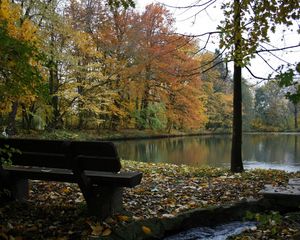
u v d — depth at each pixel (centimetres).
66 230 434
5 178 509
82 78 2242
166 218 491
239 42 581
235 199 616
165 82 2909
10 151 454
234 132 1002
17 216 471
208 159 1789
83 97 2197
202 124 4450
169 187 720
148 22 2483
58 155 457
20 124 2616
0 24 430
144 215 504
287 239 431
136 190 661
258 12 519
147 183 750
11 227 423
